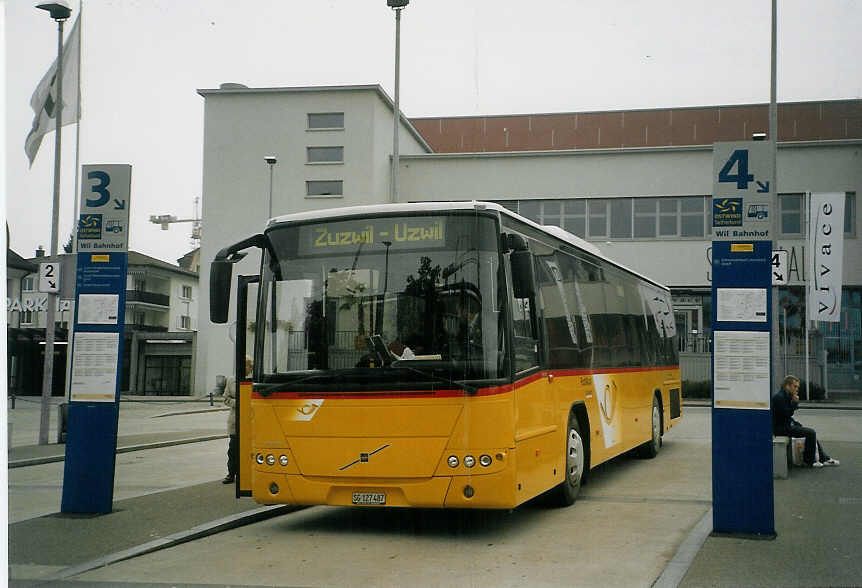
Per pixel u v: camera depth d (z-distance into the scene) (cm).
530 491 888
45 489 1334
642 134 5800
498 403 824
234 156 4716
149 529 918
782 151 4197
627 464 1544
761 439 844
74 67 2147
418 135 5322
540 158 4419
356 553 822
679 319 4309
